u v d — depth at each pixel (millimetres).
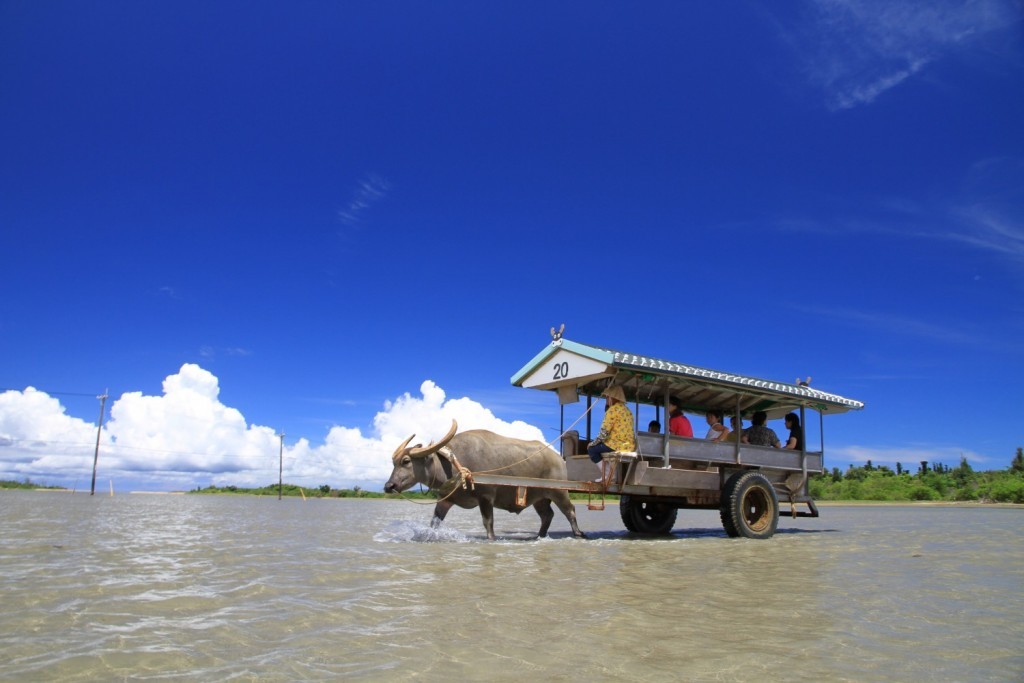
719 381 12328
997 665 3873
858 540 11781
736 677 3613
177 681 3451
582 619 4930
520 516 20797
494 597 5738
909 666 3844
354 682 3457
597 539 11648
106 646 4109
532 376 13172
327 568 7328
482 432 11453
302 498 47656
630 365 11336
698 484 12336
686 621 4914
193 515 18734
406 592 5938
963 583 6762
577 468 12328
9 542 9781
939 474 54812
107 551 8867
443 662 3820
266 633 4457
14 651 3990
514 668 3721
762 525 12570
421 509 25750
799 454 13820
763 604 5590
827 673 3703
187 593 5828
